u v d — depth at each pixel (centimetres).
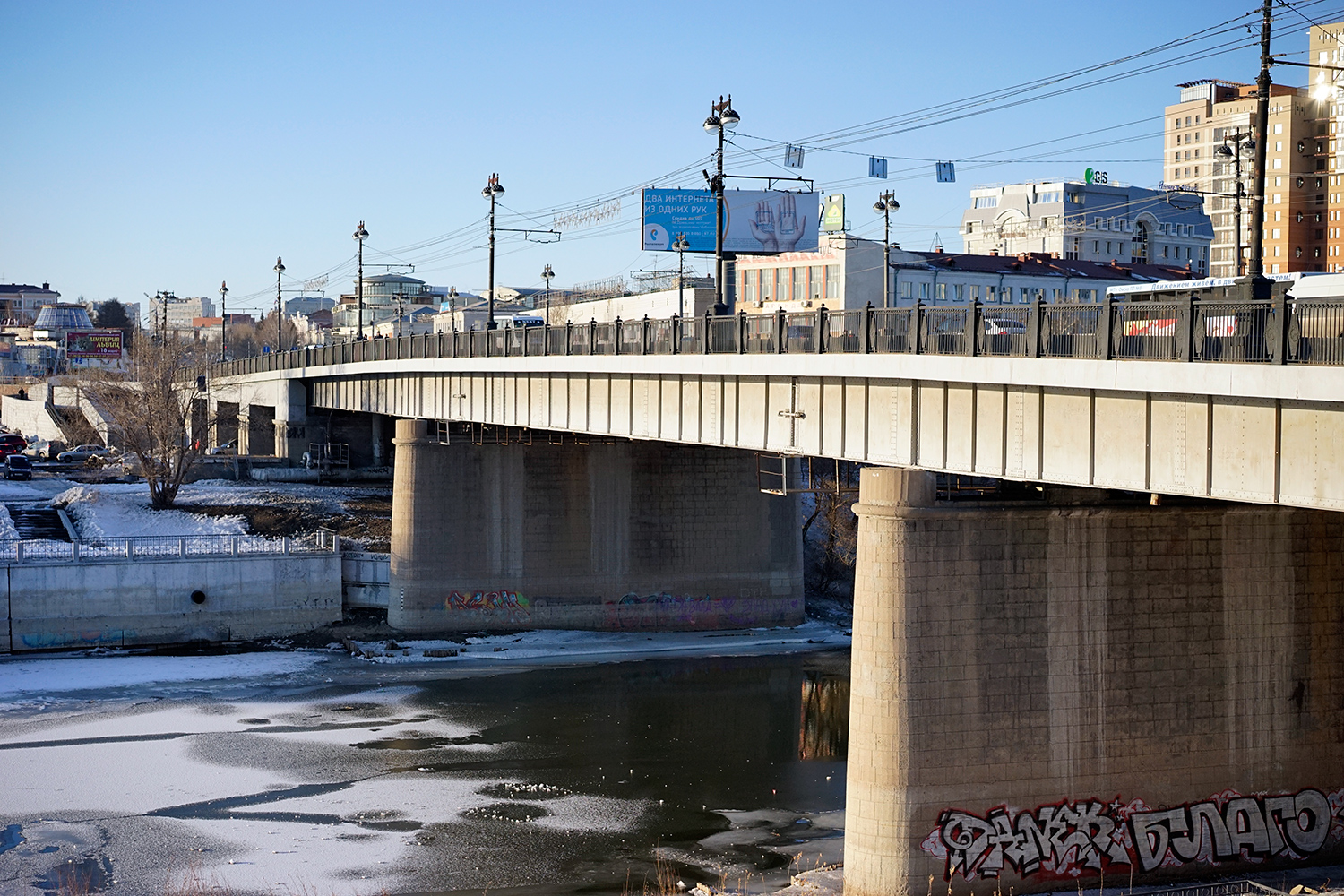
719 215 4547
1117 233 15088
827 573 8169
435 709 5678
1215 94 16788
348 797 4481
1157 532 3528
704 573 7275
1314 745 3625
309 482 10294
